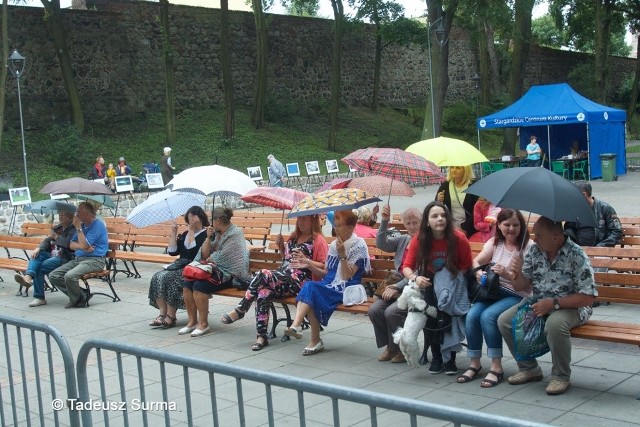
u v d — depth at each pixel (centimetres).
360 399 304
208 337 842
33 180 2658
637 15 4844
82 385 455
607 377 629
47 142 3025
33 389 684
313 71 4225
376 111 4422
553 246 585
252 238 1287
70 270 1031
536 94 2788
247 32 3931
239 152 3322
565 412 549
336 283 759
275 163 2695
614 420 528
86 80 3356
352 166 932
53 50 3200
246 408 604
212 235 889
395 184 970
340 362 719
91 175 2684
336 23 3666
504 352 728
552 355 594
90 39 3369
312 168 3098
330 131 3647
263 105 3662
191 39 3719
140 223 971
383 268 797
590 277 582
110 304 1055
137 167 2991
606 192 2342
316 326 754
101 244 1061
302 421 330
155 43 3581
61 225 1088
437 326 646
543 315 594
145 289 1161
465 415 268
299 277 798
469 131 4456
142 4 3538
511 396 593
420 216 728
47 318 986
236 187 920
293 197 871
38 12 3164
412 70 4762
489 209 867
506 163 2922
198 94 3731
